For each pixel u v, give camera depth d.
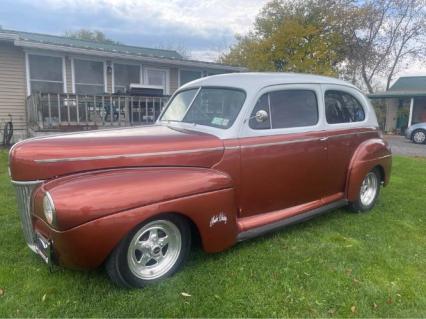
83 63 12.15
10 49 10.73
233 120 3.33
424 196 5.76
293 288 2.85
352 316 2.55
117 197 2.50
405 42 26.89
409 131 17.52
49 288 2.72
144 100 10.72
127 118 10.38
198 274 3.01
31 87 11.29
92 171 2.73
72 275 2.92
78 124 9.41
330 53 25.56
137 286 2.76
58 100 9.17
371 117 4.89
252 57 26.86
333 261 3.32
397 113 24.94
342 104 4.42
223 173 3.14
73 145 2.76
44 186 2.58
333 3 25.81
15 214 4.34
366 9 25.34
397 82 27.06
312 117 3.98
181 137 3.13
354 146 4.51
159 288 2.78
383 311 2.61
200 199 2.86
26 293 2.67
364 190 4.88
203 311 2.53
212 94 3.69
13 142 11.10
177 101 4.09
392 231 4.16
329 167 4.15
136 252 2.75
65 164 2.68
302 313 2.56
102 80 12.61
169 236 2.92
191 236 3.09
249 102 3.39
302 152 3.77
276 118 3.62
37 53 11.16
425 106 23.91
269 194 3.57
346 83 4.57
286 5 27.44
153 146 2.92
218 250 3.07
